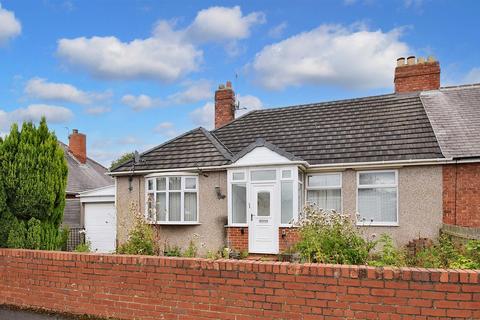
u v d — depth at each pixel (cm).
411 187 1276
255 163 1339
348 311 436
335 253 609
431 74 1706
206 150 1496
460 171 1232
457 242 969
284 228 1291
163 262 538
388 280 423
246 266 486
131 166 1549
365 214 1324
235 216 1382
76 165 3044
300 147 1502
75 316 592
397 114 1550
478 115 1458
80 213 1998
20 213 816
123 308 561
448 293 401
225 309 495
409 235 1262
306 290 455
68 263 612
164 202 1469
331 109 1756
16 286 661
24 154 827
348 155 1373
